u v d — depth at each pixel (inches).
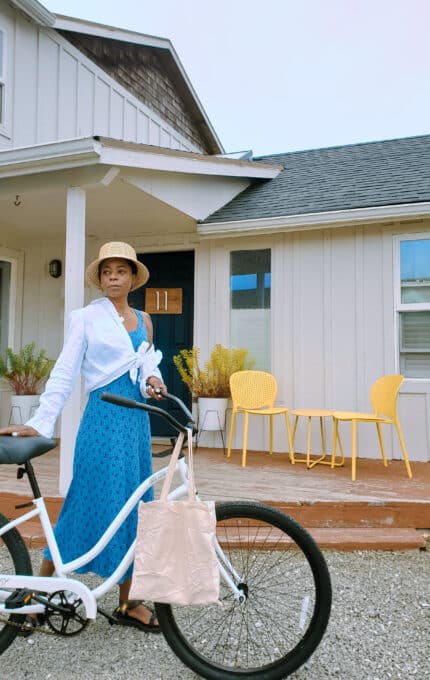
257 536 78.5
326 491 139.3
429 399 185.3
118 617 78.8
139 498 70.3
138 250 230.4
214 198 217.5
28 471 72.7
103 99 269.1
